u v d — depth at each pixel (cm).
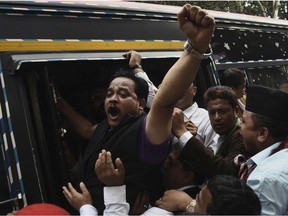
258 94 204
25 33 237
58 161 233
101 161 186
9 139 215
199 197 177
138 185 197
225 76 378
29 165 220
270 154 203
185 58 168
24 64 224
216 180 164
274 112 201
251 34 475
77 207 200
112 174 186
